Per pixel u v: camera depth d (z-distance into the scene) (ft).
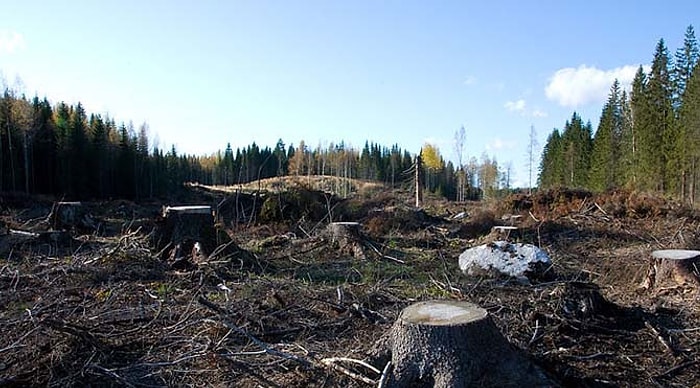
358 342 13.58
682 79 90.58
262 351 12.22
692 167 81.56
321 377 11.22
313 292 18.80
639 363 12.74
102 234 40.73
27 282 20.02
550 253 29.96
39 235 29.43
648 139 92.07
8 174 97.96
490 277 23.02
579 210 45.88
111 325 15.01
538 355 12.32
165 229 25.52
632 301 18.80
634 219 42.04
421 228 44.29
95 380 11.63
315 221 45.44
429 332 10.11
